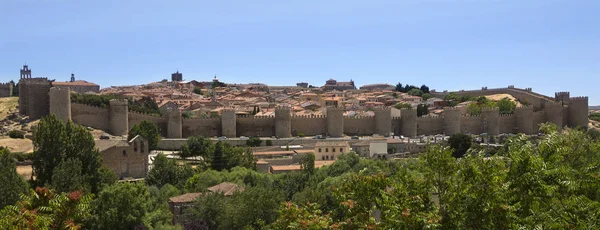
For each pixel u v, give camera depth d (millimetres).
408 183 29703
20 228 26391
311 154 106312
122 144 89812
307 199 58625
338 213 39906
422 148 135250
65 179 66750
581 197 26328
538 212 25781
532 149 29016
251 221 59125
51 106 127500
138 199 60188
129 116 142625
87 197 29438
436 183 28328
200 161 111062
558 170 26344
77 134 76562
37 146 74938
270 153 121688
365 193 34031
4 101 174750
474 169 27000
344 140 141250
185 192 79000
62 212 28281
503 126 175750
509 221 25734
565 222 25719
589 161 37094
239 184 78375
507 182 26031
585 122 184250
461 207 26906
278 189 73250
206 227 59219
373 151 126375
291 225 31953
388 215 29031
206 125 150500
